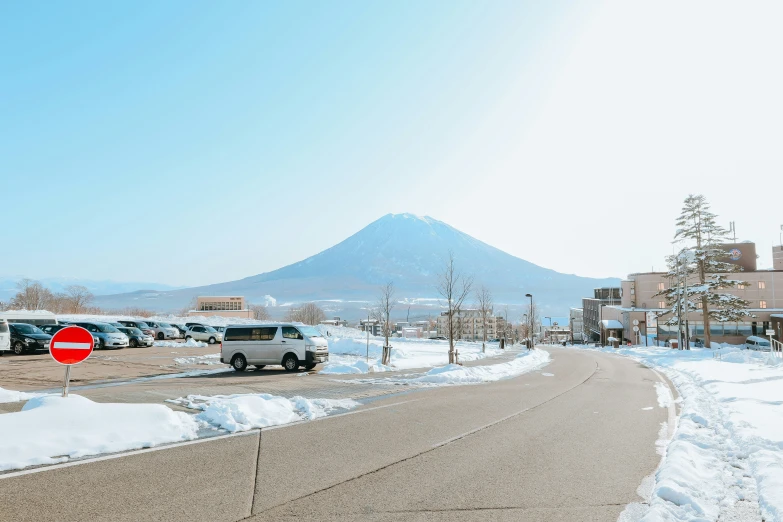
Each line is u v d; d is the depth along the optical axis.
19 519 5.03
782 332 77.06
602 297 128.50
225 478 6.55
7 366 22.59
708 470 7.14
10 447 7.23
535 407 13.48
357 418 11.16
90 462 7.17
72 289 107.81
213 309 163.12
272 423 10.34
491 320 148.38
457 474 6.94
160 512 5.31
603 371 27.47
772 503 5.54
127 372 21.11
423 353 39.19
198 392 13.91
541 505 5.74
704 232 54.38
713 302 52.78
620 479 6.81
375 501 5.81
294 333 22.47
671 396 16.53
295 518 5.23
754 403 13.20
